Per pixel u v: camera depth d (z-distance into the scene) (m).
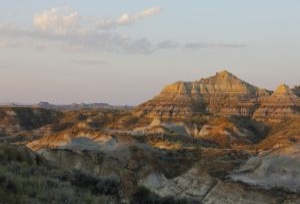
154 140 158.00
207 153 104.69
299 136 167.50
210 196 65.62
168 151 106.00
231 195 64.12
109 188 16.39
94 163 65.81
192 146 154.75
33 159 18.42
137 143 96.19
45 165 18.69
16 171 14.59
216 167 75.94
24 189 11.98
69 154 69.12
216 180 68.94
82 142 101.12
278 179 70.25
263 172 71.88
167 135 167.50
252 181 69.69
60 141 104.19
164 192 68.44
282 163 73.44
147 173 73.19
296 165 72.44
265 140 188.62
